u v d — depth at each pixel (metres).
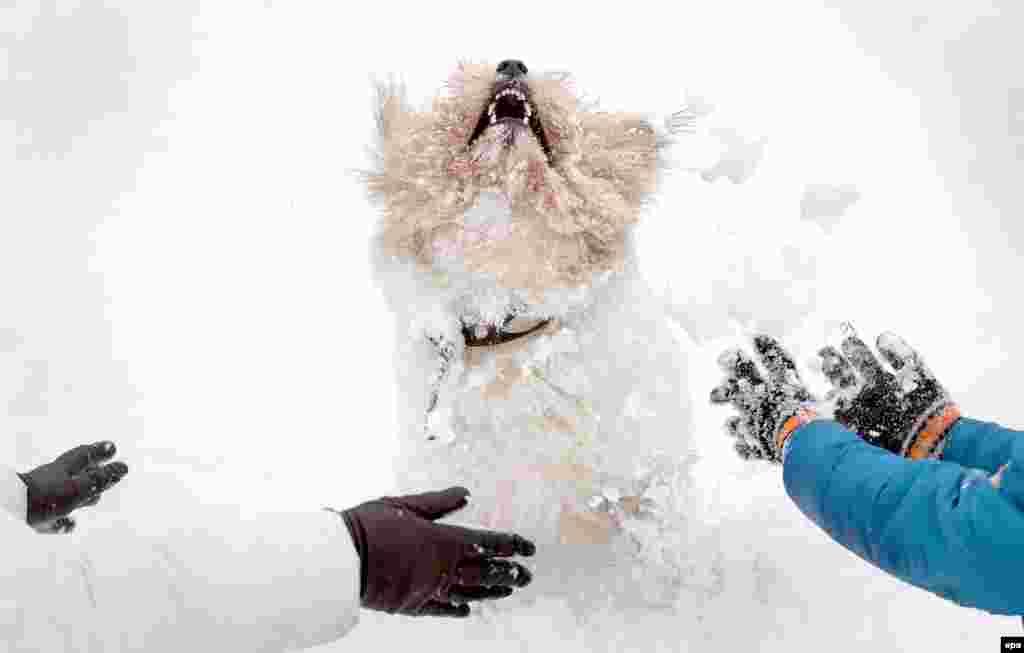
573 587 2.49
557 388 2.22
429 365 2.32
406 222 2.25
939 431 1.78
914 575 1.42
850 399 1.86
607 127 2.42
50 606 1.05
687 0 7.05
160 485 3.06
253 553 1.21
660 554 2.39
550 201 2.18
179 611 1.12
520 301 2.23
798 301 2.61
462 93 2.31
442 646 2.24
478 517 2.33
